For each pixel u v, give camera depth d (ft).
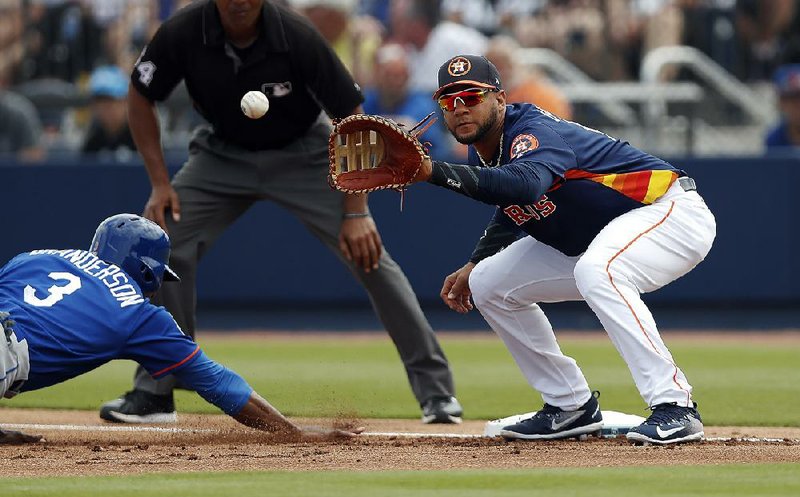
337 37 162.61
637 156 66.44
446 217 147.84
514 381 108.17
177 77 82.43
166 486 51.01
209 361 65.46
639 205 66.13
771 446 64.90
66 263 63.77
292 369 115.03
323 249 149.38
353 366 118.11
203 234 85.81
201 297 149.89
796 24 190.90
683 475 53.93
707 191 145.79
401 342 83.46
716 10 192.95
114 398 95.71
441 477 53.57
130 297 63.72
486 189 59.98
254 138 84.23
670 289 148.66
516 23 201.36
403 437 71.15
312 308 151.43
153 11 188.65
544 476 53.67
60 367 61.82
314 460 60.23
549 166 62.18
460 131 64.85
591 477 53.42
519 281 69.15
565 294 69.67
